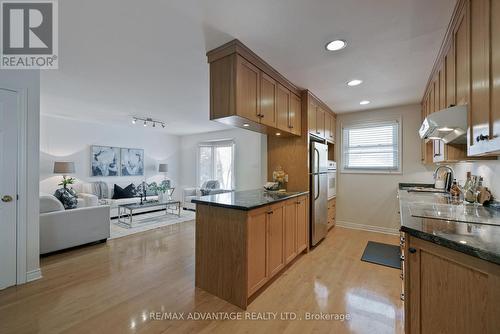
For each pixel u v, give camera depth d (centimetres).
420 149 380
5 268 219
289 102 290
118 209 498
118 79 290
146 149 678
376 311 190
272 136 351
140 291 218
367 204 427
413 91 321
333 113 441
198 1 152
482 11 114
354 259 294
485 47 110
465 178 267
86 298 205
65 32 189
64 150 516
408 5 154
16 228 224
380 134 418
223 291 207
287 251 264
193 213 579
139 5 156
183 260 290
